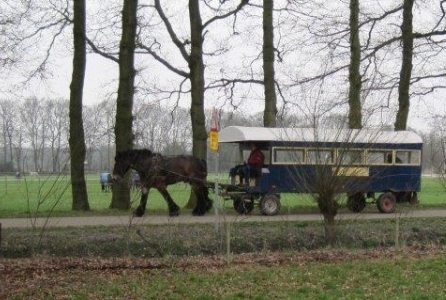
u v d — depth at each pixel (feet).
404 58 91.35
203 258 45.78
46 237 49.16
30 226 57.00
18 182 91.97
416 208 81.46
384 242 53.83
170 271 40.98
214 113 52.90
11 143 194.18
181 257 46.24
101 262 43.60
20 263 42.78
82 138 78.95
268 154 73.31
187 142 106.73
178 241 48.98
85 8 80.18
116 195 78.54
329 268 42.22
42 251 46.52
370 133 66.08
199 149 82.43
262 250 49.62
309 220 62.34
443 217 69.97
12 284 36.40
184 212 74.54
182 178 68.90
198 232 52.29
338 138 53.52
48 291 34.55
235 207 74.33
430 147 73.77
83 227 55.98
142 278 38.52
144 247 47.91
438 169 67.36
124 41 80.38
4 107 234.79
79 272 40.45
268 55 86.74
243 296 33.94
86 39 81.92
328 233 52.44
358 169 53.57
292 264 43.86
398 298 33.65
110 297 33.47
